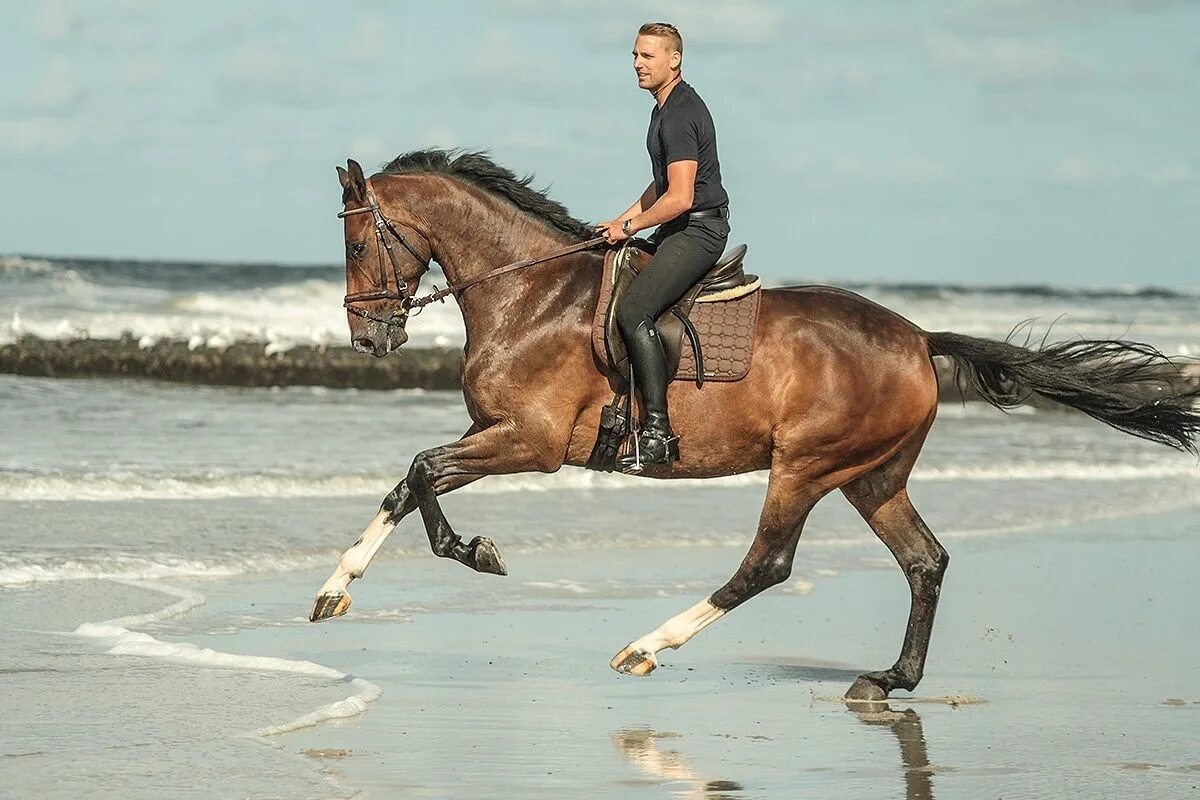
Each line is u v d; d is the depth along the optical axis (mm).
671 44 8922
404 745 7930
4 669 9141
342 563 8758
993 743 8328
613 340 8758
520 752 7902
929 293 73250
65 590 11656
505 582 12969
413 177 9070
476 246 9062
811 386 8969
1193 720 8922
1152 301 79125
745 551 14922
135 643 9953
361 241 8953
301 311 44781
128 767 7238
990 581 13930
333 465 18438
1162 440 9562
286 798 6855
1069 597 13203
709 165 8930
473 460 8898
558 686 9500
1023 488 20484
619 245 8992
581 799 7117
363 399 28266
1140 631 11758
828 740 8352
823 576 14016
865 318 9242
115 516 14672
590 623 11516
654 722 8672
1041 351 9469
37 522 14164
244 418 23688
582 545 14875
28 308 41188
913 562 9461
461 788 7207
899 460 9414
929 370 9281
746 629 11641
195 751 7551
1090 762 7938
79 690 8703
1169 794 7340
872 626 11852
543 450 8922
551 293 8953
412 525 15258
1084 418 30781
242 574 12750
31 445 19094
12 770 7121
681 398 8906
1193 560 15438
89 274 58188
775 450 9094
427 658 10125
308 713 8391
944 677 10086
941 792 7355
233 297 46531
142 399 26172
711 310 8969
